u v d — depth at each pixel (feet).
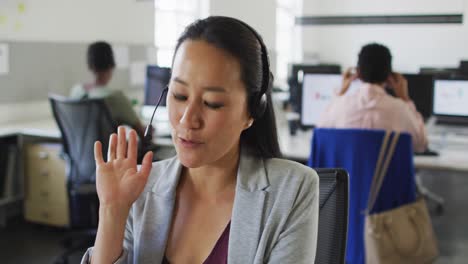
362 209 6.77
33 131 10.65
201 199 2.96
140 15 15.39
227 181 2.95
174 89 2.57
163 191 2.99
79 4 13.08
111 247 2.76
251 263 2.76
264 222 2.82
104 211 2.78
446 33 24.30
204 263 2.80
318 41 26.81
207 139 2.55
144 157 2.91
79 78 13.34
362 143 6.67
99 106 8.58
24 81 11.80
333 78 10.65
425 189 14.28
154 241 2.92
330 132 6.89
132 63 14.94
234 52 2.52
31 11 11.78
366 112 7.72
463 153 8.79
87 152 9.00
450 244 10.79
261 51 2.70
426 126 10.75
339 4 26.18
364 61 7.89
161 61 16.37
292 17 27.09
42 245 10.34
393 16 25.18
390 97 7.79
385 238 6.53
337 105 8.14
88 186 9.13
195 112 2.52
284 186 2.88
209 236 2.86
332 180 3.64
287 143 9.68
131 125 9.88
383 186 6.70
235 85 2.55
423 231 6.60
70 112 8.89
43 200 11.21
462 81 10.28
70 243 10.21
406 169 6.66
